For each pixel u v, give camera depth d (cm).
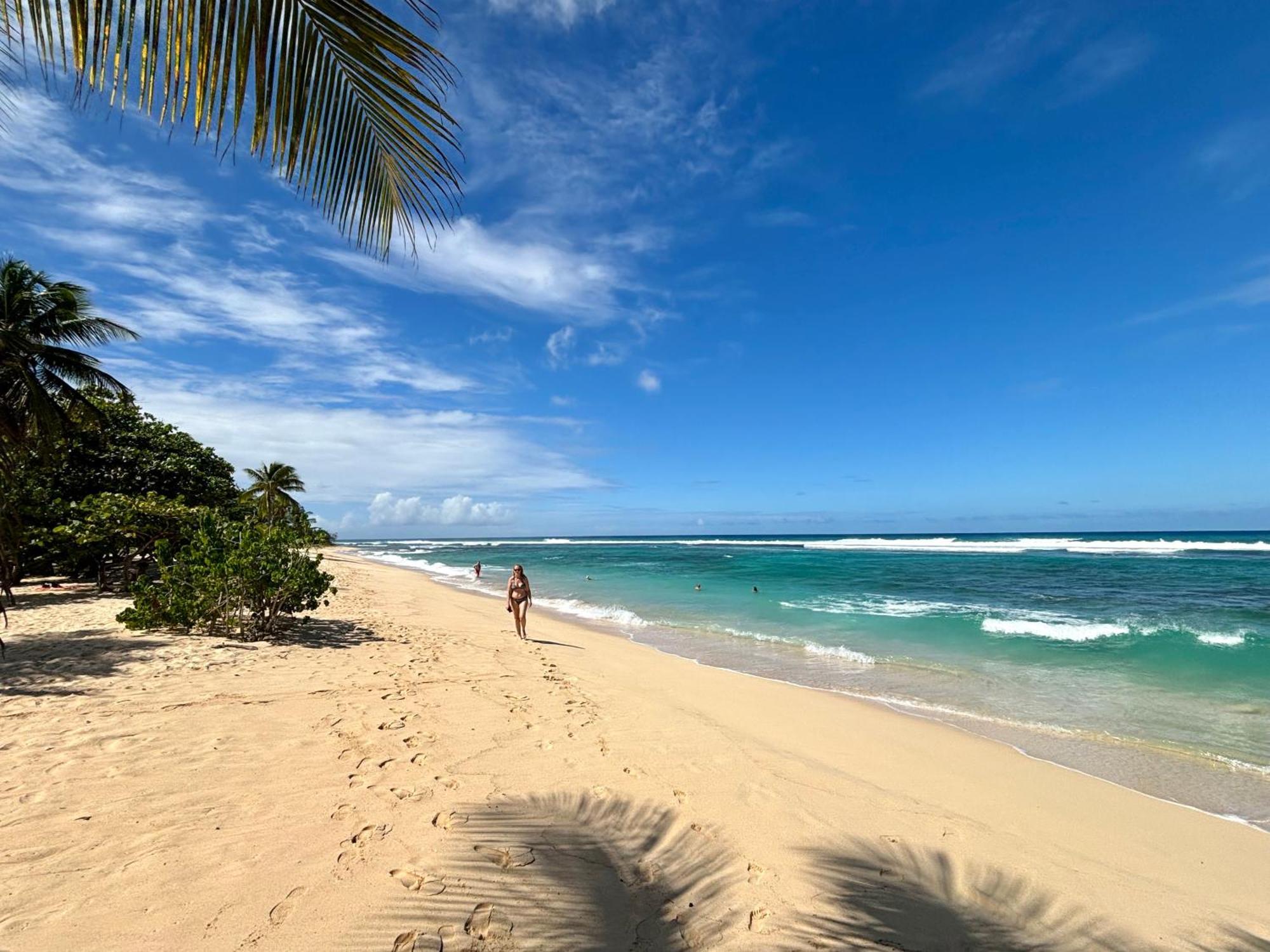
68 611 1152
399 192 243
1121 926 313
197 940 251
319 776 423
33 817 346
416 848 333
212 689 630
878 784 492
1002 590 2008
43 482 1688
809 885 327
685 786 451
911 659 1022
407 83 219
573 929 275
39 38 183
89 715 529
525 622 1241
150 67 187
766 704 738
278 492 4166
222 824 349
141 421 2094
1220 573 2447
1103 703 760
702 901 306
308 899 283
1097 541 5944
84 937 250
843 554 4375
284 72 207
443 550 8856
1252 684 845
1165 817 453
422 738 514
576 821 381
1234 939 308
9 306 1605
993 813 448
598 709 654
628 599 1966
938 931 295
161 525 1513
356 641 981
